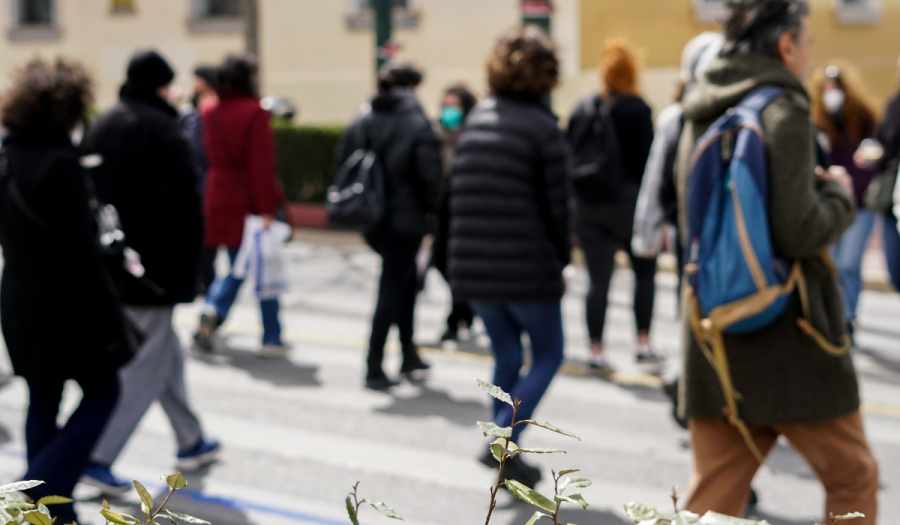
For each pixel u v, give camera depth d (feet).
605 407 20.95
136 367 15.14
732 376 9.78
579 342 27.09
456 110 28.94
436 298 33.40
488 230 15.03
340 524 14.52
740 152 9.47
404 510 15.10
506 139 15.03
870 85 59.52
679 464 17.49
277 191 24.23
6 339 12.73
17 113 12.16
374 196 20.81
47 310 12.44
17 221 12.37
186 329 27.96
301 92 66.44
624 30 57.00
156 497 15.34
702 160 9.85
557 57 15.51
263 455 17.52
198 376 22.95
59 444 12.65
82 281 12.32
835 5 58.85
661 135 20.06
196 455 16.71
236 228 24.70
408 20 61.67
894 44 59.36
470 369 24.00
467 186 15.29
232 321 29.19
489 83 15.64
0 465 16.84
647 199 20.61
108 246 14.58
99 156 14.83
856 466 9.78
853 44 59.31
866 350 26.53
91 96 12.70
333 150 48.78
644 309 23.81
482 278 15.02
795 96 9.70
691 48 16.88
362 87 65.00
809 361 9.63
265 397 21.25
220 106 24.43
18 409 20.24
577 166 22.53
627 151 22.35
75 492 15.34
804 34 10.12
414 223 21.12
